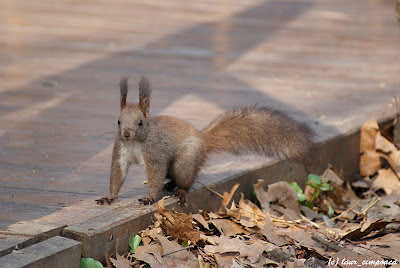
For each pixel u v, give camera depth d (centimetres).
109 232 678
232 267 704
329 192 1036
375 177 1183
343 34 2166
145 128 779
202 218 799
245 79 1545
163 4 2573
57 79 1507
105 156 993
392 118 1250
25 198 778
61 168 923
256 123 910
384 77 1584
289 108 1284
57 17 2272
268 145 914
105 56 1756
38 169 912
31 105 1285
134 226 723
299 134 918
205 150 866
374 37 2131
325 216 971
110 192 788
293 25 2292
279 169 1012
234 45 1950
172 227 741
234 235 805
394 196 1003
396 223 855
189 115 1213
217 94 1395
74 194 804
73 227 664
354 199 1036
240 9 2553
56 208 739
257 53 1852
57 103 1307
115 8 2464
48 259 597
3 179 859
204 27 2198
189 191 834
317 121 1192
